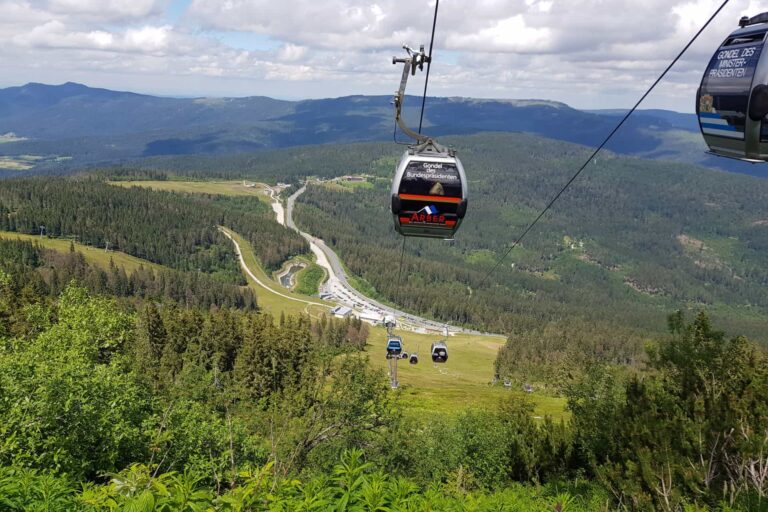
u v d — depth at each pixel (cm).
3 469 720
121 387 1841
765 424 1252
